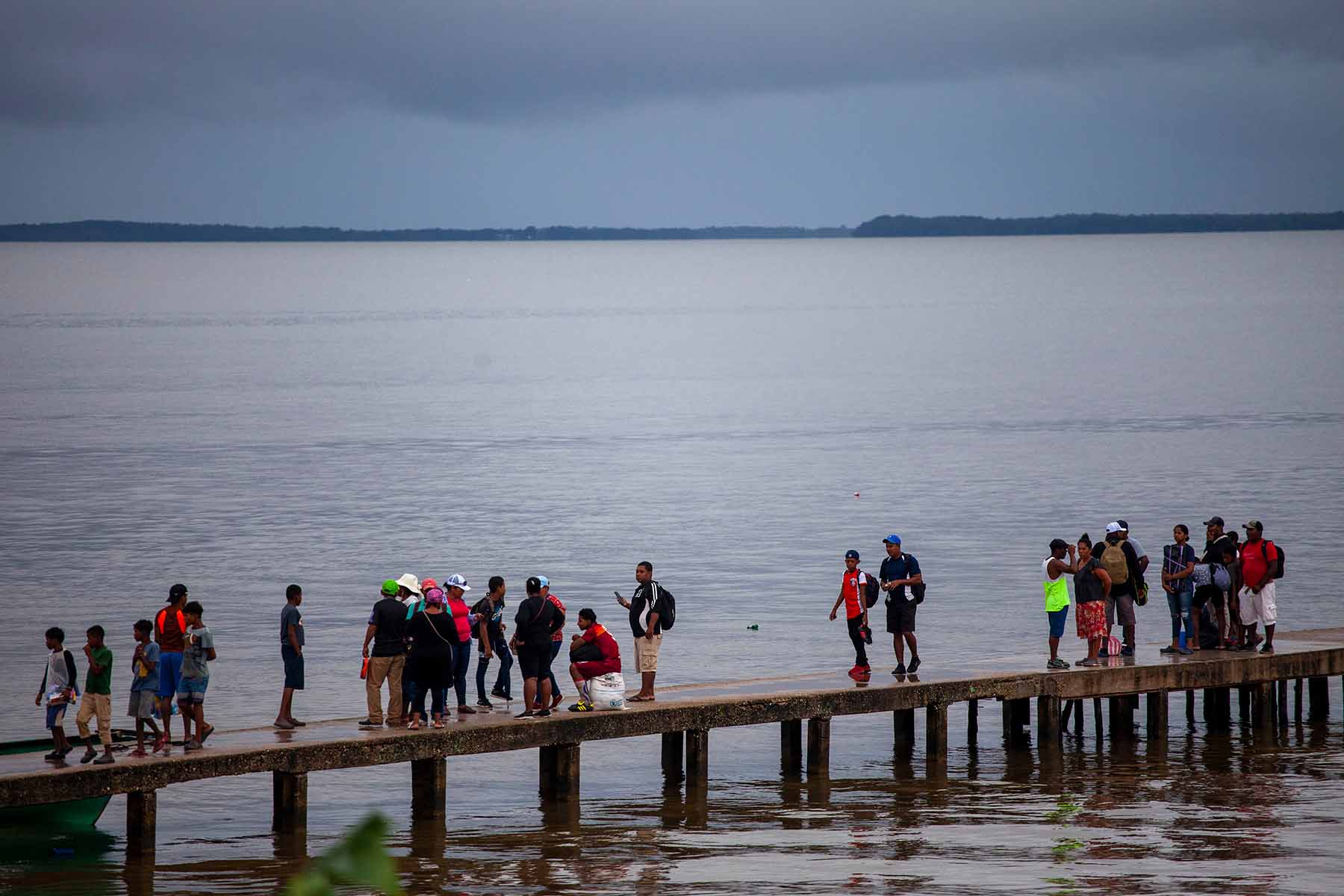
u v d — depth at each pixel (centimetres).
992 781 6588
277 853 5606
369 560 13138
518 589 12025
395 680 5969
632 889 5072
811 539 14138
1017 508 15525
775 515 15438
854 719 8019
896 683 6775
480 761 7206
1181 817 5919
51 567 12675
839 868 5291
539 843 5681
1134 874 5166
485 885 5147
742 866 5334
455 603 6169
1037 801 6212
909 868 5278
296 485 17438
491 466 19250
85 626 10688
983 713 8150
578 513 15638
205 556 13238
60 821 5800
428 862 5425
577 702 6334
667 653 9831
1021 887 5034
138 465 18788
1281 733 7494
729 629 10544
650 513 15638
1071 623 10700
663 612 6391
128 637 10375
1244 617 7406
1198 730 7612
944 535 14200
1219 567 7356
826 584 12119
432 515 15462
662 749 6856
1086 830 5747
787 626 10606
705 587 12050
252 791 6625
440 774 5906
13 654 9875
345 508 15825
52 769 5244
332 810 6334
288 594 5991
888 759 7094
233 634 10331
